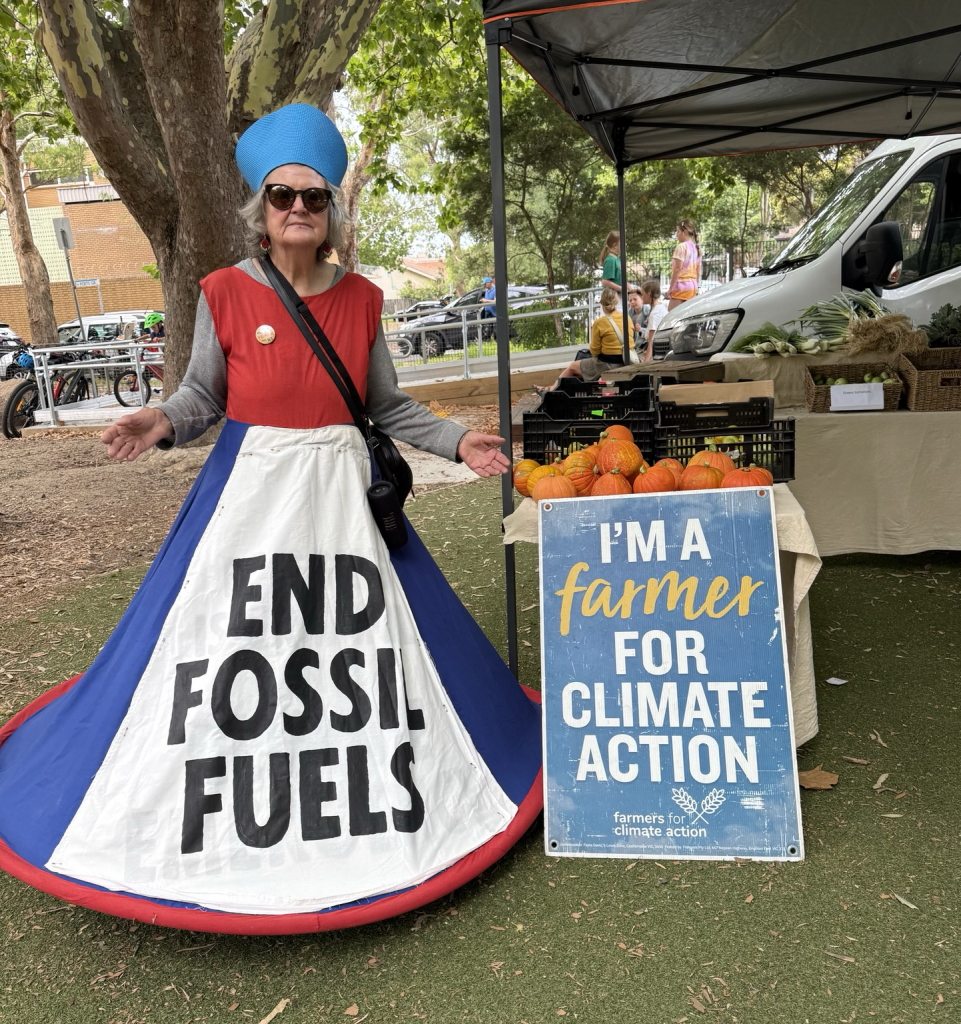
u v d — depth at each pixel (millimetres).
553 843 2516
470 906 2336
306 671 2307
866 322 4746
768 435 3168
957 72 5074
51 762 2373
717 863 2463
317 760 2258
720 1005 1968
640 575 2588
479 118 15109
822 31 4324
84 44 6773
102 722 2309
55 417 12172
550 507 2650
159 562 2420
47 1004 2068
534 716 2924
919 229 6492
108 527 6477
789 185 18219
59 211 34344
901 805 2688
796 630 2893
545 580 2629
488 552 5441
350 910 2109
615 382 4262
